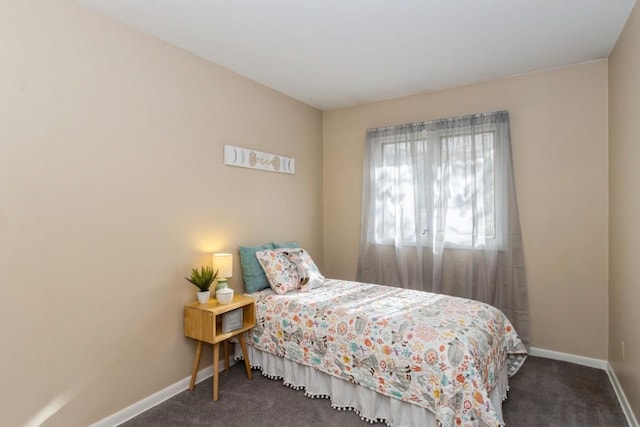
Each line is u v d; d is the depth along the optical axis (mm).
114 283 2152
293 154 3760
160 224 2428
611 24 2275
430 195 3451
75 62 1971
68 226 1937
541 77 3035
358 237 4031
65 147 1925
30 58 1789
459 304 2502
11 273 1722
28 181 1781
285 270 2951
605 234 2812
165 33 2367
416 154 3559
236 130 3055
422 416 1952
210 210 2805
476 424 1741
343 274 4133
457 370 1818
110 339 2129
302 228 3900
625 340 2279
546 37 2453
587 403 2328
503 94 3195
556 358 2996
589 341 2881
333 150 4188
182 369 2562
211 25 2268
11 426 1719
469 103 3357
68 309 1935
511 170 3111
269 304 2682
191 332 2502
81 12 2002
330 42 2516
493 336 2168
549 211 3018
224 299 2562
